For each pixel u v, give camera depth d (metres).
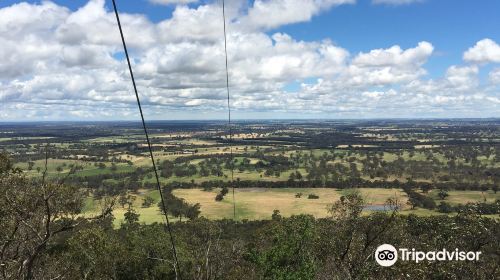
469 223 31.75
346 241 26.64
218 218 76.62
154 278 35.16
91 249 29.45
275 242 33.81
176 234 39.34
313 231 30.86
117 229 52.06
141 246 36.41
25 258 17.14
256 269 30.47
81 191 17.97
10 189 16.52
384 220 26.47
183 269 25.70
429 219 36.12
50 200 16.45
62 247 27.52
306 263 27.52
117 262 33.50
